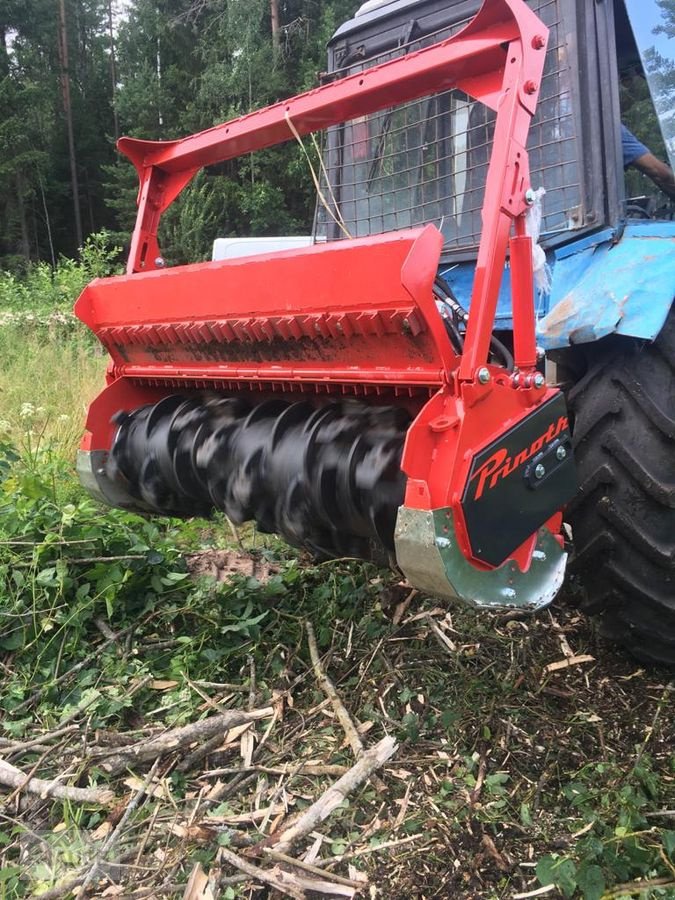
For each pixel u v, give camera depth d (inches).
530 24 77.5
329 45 137.2
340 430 85.4
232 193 779.4
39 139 1131.3
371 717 95.3
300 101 96.4
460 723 94.7
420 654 108.6
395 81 85.7
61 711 97.8
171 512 115.0
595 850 71.9
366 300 77.3
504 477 74.4
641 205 121.3
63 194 1179.3
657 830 77.5
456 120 117.7
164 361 110.0
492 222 74.6
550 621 118.8
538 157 102.1
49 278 574.2
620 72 115.3
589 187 95.3
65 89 1163.3
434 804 81.5
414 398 84.5
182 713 96.6
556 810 81.7
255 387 101.9
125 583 115.8
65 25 1213.7
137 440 111.0
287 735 93.0
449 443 71.6
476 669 106.3
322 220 142.2
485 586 73.9
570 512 94.0
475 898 70.0
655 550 89.3
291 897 68.9
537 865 71.3
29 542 115.5
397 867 73.4
